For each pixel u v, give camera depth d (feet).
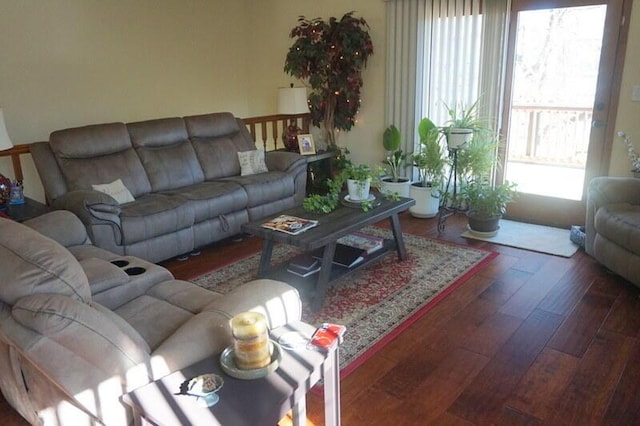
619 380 7.30
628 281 10.54
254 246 13.56
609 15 12.39
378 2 16.55
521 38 13.93
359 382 7.42
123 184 12.67
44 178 12.05
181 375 4.84
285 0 19.38
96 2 17.26
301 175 15.46
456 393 7.12
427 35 15.56
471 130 13.76
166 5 19.10
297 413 5.84
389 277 11.11
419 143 16.26
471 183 13.98
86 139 12.67
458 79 15.29
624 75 12.50
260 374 4.71
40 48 16.31
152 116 19.62
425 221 15.25
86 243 9.50
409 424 6.52
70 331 4.75
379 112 17.49
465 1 14.53
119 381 4.83
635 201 10.82
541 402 6.88
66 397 5.18
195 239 12.63
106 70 17.99
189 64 20.24
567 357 7.92
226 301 5.80
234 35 21.36
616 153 13.02
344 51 16.26
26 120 16.46
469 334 8.68
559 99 13.66
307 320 9.28
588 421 6.48
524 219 15.01
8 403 6.95
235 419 4.23
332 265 10.55
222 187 13.38
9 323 4.95
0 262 5.01
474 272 11.29
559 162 14.05
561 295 10.07
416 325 9.04
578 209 13.93
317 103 17.37
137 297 7.48
